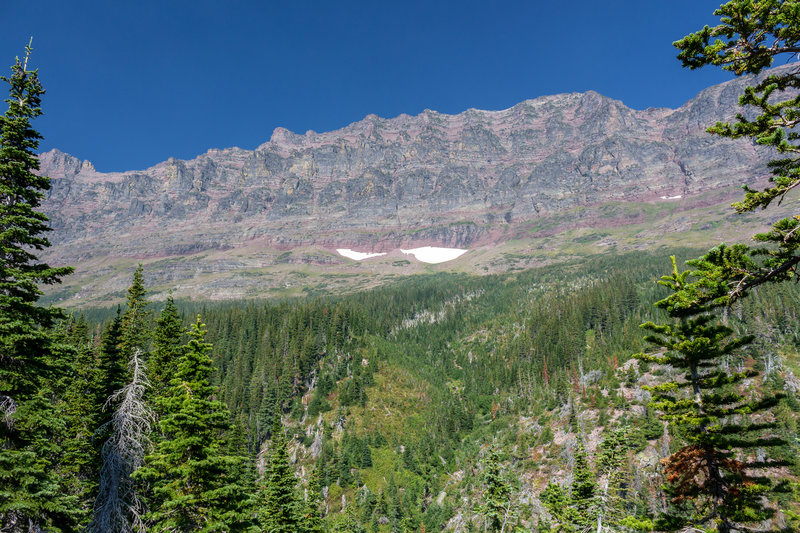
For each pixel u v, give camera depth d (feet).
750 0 44.57
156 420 83.97
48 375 74.08
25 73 76.54
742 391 314.96
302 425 403.95
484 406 472.44
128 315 156.76
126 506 71.10
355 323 599.57
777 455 221.66
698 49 50.57
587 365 449.48
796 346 363.76
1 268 67.51
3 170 70.54
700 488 64.59
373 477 348.38
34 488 65.82
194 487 77.56
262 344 513.86
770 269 49.42
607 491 141.08
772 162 49.26
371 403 444.96
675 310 70.08
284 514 128.67
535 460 329.72
